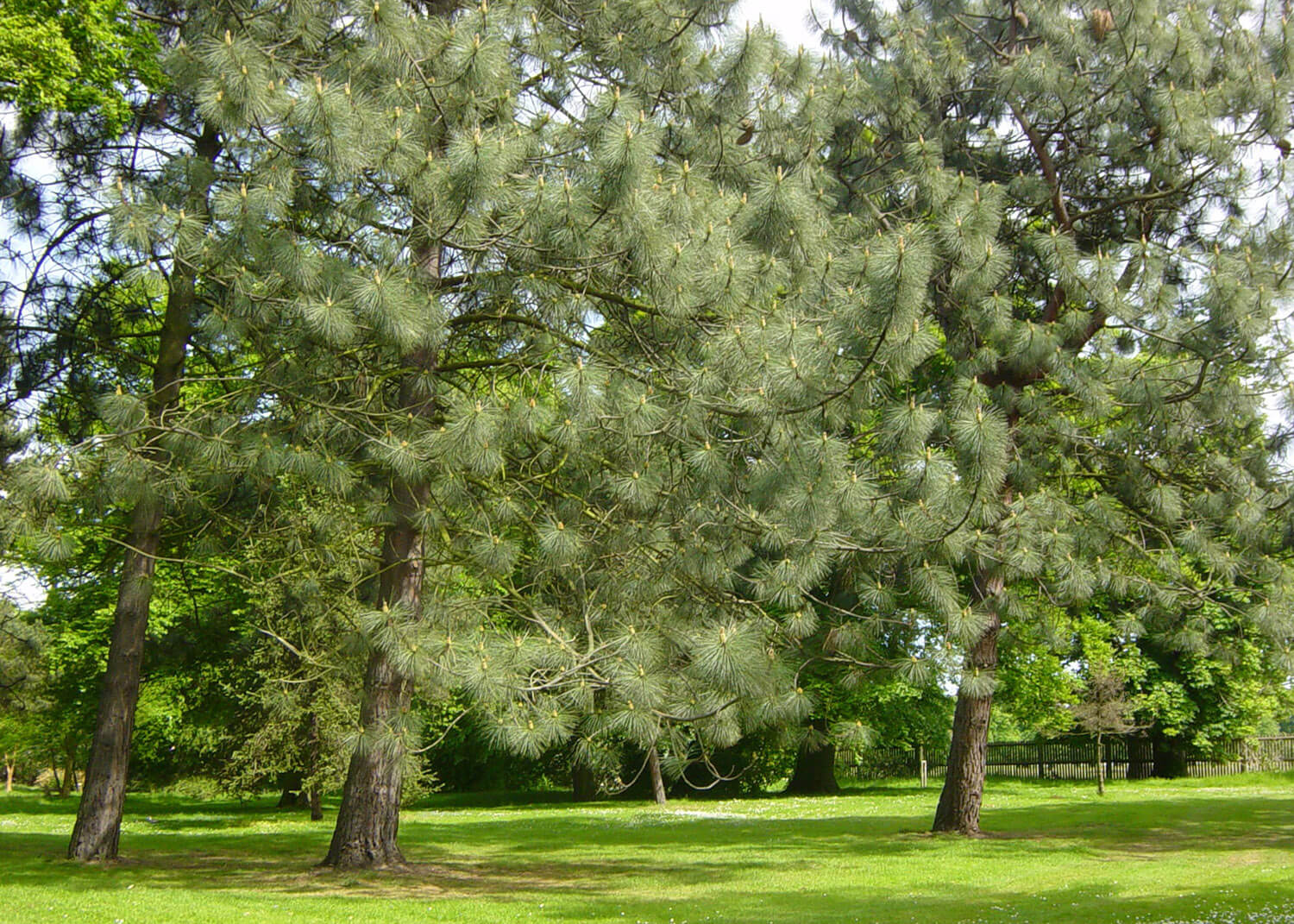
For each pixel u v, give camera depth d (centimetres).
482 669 752
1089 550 1320
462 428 802
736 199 906
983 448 814
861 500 809
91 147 1217
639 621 977
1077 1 1432
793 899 1047
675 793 3078
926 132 1470
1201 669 3089
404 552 1123
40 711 2494
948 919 931
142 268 819
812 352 780
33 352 1221
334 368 1009
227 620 1858
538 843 1573
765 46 1039
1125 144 1408
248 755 1856
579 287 980
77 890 1032
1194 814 1872
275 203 806
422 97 885
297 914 924
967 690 1199
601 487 1042
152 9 1200
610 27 1060
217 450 917
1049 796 2502
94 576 2072
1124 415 1402
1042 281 1545
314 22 957
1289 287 1252
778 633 1036
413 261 927
